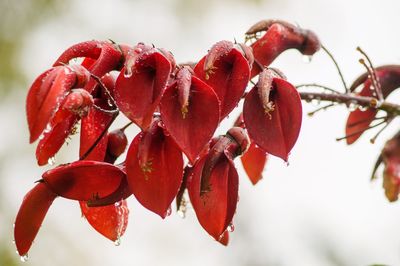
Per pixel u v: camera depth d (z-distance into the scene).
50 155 0.76
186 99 0.72
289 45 0.86
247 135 0.76
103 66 0.76
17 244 0.76
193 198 0.75
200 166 0.75
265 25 0.85
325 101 0.89
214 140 0.76
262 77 0.75
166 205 0.74
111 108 0.78
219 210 0.75
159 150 0.74
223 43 0.75
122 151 0.79
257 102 0.76
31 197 0.75
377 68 0.92
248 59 0.76
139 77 0.74
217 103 0.73
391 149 0.91
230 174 0.75
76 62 0.77
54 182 0.75
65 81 0.72
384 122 0.90
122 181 0.75
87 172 0.75
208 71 0.74
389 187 0.91
